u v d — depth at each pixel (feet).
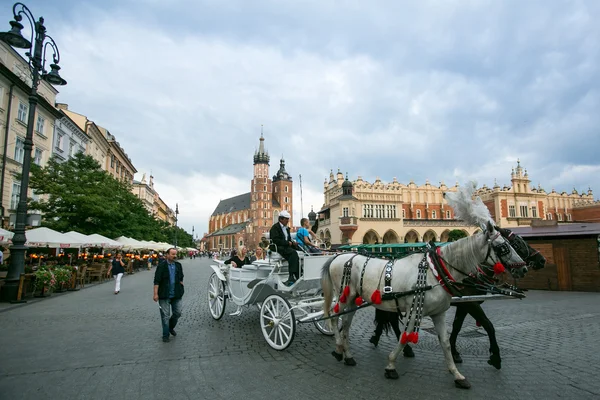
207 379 16.81
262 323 23.18
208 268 134.72
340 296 19.56
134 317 32.50
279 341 23.67
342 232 168.86
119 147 166.91
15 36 38.50
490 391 15.33
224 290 30.66
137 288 58.95
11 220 43.88
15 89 82.74
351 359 18.85
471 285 16.53
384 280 17.69
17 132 83.61
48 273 46.85
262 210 427.33
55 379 16.83
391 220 174.50
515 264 15.83
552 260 51.96
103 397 14.83
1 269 47.26
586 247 49.55
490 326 18.54
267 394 15.08
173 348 22.04
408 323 16.37
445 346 16.35
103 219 76.43
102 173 79.77
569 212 241.35
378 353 21.18
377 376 17.19
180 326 28.50
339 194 177.37
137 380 16.70
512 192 209.36
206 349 21.81
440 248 17.79
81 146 120.37
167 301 24.07
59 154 103.30
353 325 29.35
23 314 34.04
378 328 21.67
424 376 17.19
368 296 18.34
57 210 71.92
